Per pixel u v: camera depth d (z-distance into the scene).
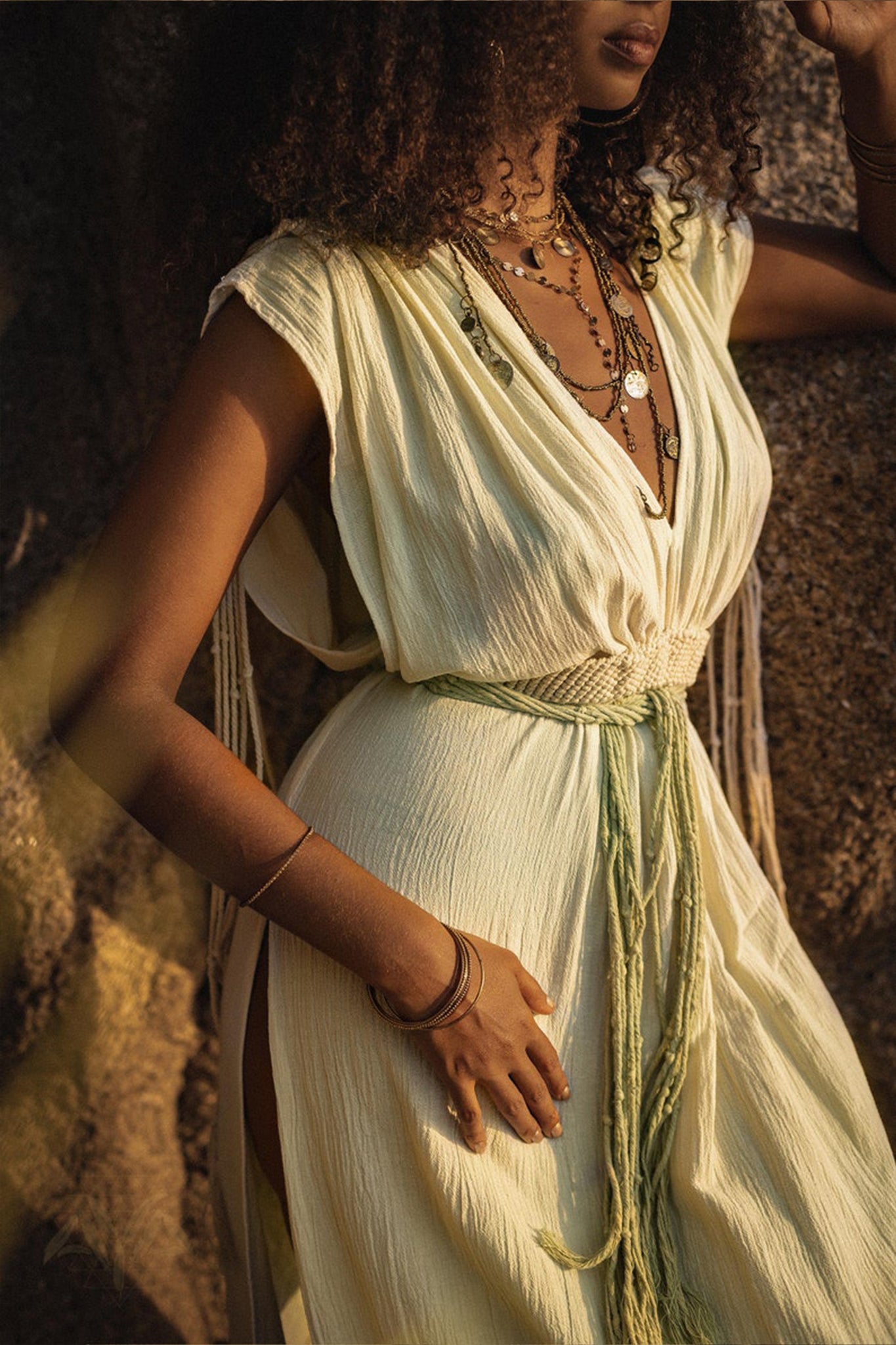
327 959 1.25
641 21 1.27
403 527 1.24
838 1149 1.29
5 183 1.63
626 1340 1.18
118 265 1.68
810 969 1.41
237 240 1.36
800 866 1.76
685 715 1.37
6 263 1.63
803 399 1.65
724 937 1.36
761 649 1.70
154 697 1.14
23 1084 1.67
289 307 1.20
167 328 1.66
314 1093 1.25
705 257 1.52
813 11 1.40
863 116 1.48
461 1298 1.18
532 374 1.25
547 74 1.23
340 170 1.22
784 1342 1.18
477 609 1.23
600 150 1.48
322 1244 1.24
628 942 1.24
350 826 1.27
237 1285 1.45
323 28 1.20
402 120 1.21
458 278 1.27
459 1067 1.17
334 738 1.36
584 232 1.43
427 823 1.24
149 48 1.57
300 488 1.42
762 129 1.65
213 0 1.54
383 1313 1.18
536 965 1.24
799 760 1.73
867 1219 1.25
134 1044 1.77
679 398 1.36
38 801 1.65
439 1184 1.16
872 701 1.71
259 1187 1.43
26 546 1.66
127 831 1.73
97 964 1.71
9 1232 1.63
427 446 1.23
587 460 1.22
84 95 1.64
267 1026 1.33
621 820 1.26
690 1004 1.26
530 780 1.26
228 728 1.48
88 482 1.71
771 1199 1.23
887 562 1.67
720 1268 1.23
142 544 1.16
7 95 1.62
